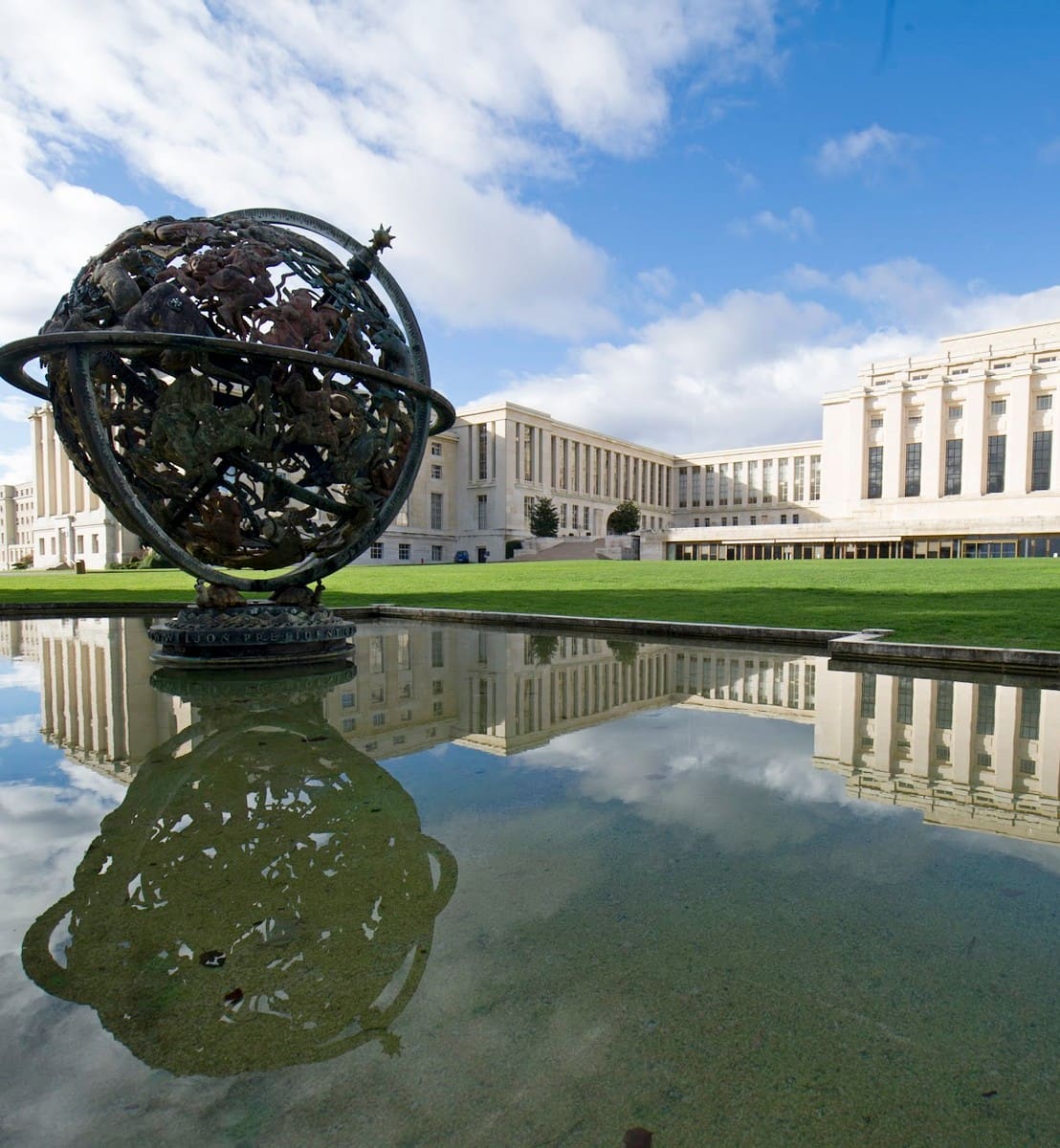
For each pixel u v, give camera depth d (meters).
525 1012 1.84
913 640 8.49
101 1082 1.61
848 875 2.64
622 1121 1.49
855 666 7.64
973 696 5.98
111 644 9.65
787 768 4.01
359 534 7.95
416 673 7.28
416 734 4.76
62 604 14.56
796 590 16.61
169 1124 1.49
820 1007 1.86
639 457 96.62
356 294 7.59
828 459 70.06
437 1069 1.65
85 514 57.91
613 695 6.14
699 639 10.12
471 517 78.06
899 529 48.88
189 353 6.28
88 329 6.43
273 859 2.77
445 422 8.88
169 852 2.84
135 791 3.56
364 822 3.16
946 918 2.32
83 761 4.09
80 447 7.06
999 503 59.50
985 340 66.69
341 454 7.13
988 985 1.96
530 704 5.78
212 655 7.31
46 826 3.11
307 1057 1.69
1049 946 2.16
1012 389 60.56
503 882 2.57
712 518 99.44
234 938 2.21
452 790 3.58
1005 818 3.24
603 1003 1.88
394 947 2.15
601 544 65.88
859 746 4.48
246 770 3.91
